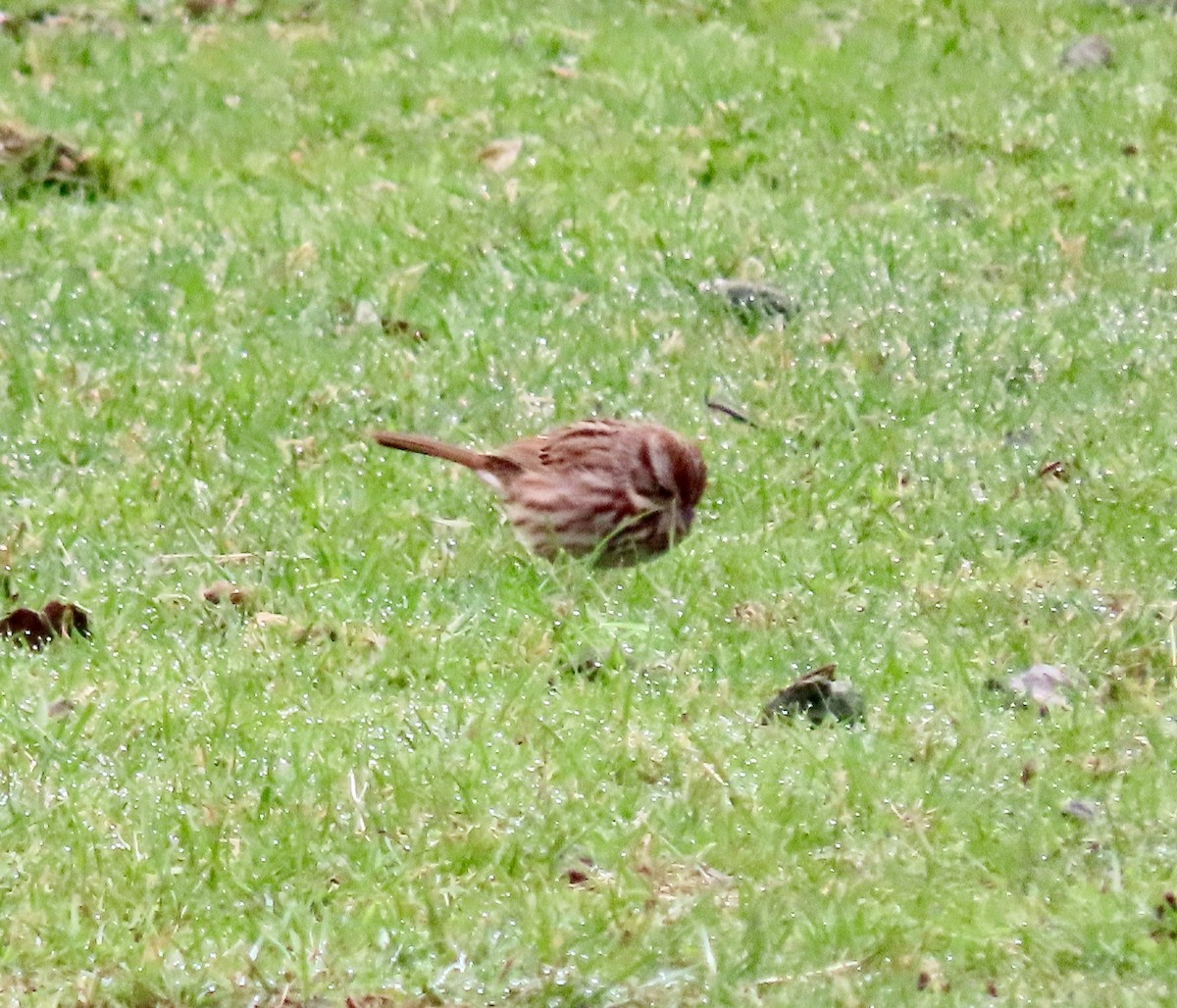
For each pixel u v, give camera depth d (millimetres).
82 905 8734
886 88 23562
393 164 20984
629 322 16422
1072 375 15617
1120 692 10969
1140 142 21750
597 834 9383
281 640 11258
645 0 27156
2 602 11711
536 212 19062
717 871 9258
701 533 12875
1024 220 19156
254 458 13625
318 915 8875
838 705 10719
